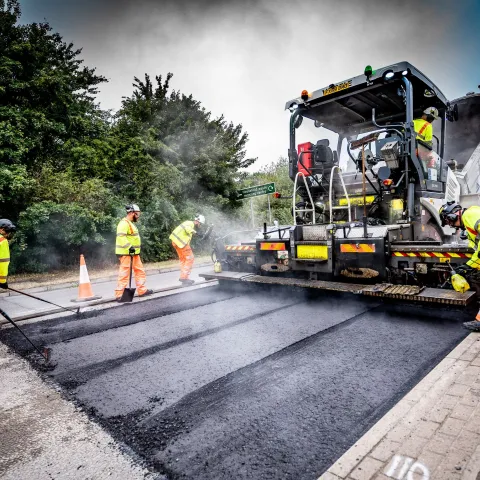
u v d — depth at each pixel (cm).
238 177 1680
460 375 279
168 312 548
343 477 182
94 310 583
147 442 230
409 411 236
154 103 1490
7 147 993
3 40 1073
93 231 1058
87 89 1348
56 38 1251
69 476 201
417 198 543
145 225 1229
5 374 345
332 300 568
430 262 444
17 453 224
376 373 308
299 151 620
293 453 212
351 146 602
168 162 1358
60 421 260
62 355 390
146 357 373
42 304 648
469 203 730
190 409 267
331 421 242
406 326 427
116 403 282
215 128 1617
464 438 204
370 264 475
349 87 546
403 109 629
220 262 671
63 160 1152
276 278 567
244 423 245
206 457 212
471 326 378
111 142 1272
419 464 187
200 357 364
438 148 652
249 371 326
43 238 1004
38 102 1124
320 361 339
